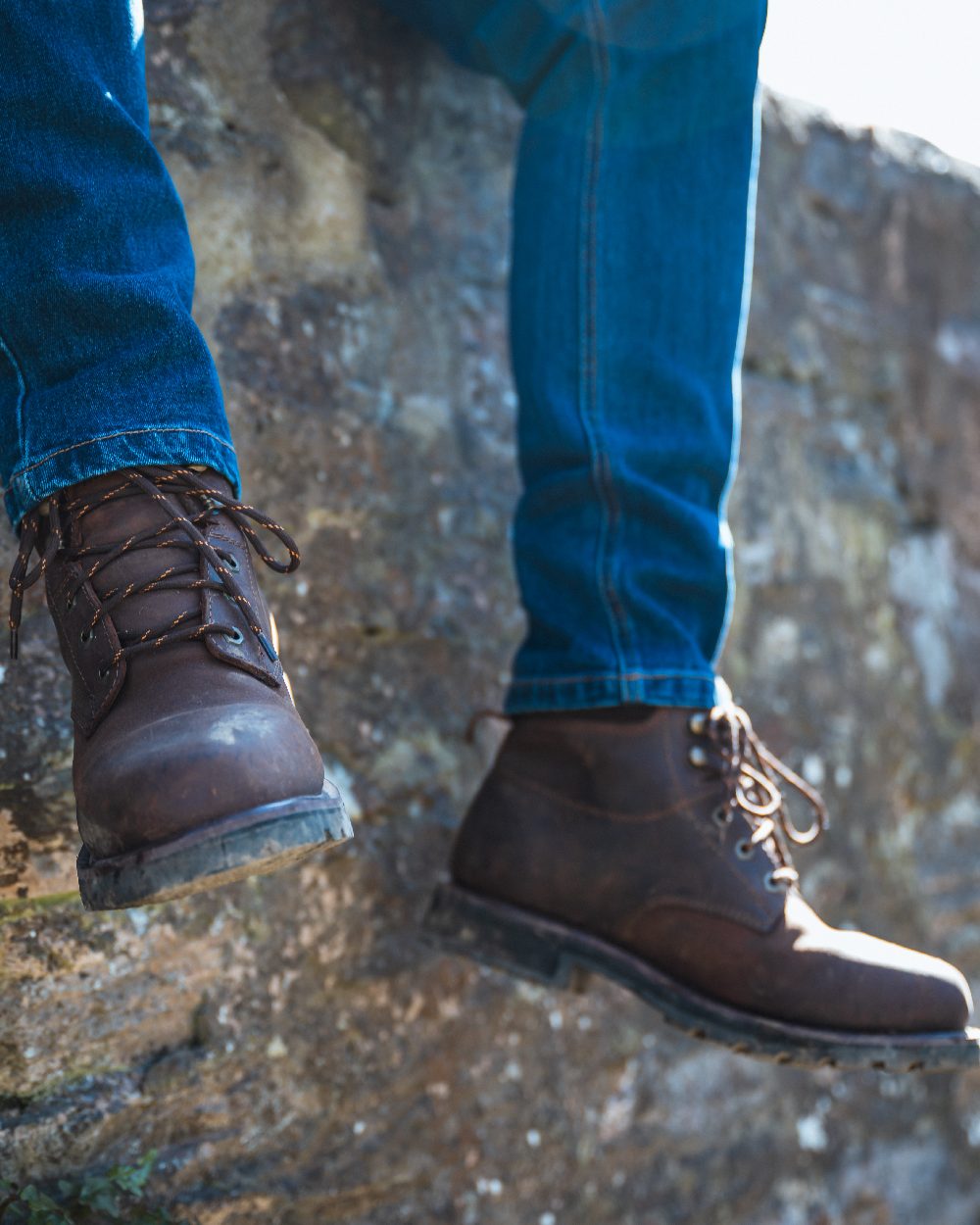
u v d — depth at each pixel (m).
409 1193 1.24
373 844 1.23
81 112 0.81
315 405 1.23
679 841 1.02
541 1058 1.36
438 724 1.31
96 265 0.80
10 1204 0.95
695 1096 1.53
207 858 0.70
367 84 1.32
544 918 1.05
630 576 1.02
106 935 1.04
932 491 2.06
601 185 1.05
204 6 1.18
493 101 1.45
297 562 0.86
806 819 1.73
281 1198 1.13
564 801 1.05
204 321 1.16
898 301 2.02
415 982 1.25
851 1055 0.98
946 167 2.13
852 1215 1.69
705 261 1.08
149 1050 1.06
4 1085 0.98
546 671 1.04
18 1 0.82
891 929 1.85
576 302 1.05
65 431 0.77
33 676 1.01
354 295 1.29
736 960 1.01
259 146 1.22
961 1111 1.87
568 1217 1.38
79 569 0.79
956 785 2.02
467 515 1.37
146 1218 1.02
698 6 1.04
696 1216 1.51
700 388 1.06
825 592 1.84
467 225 1.42
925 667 1.99
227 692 0.76
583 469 1.03
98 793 0.73
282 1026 1.14
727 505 1.69
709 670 1.04
